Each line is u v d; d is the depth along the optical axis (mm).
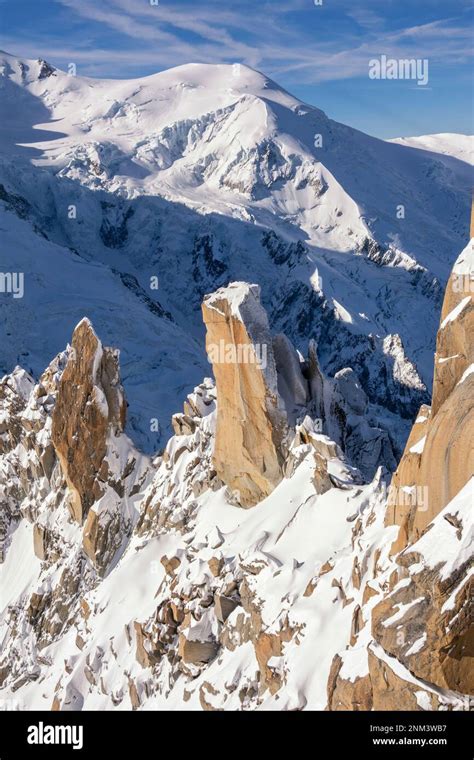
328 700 30516
